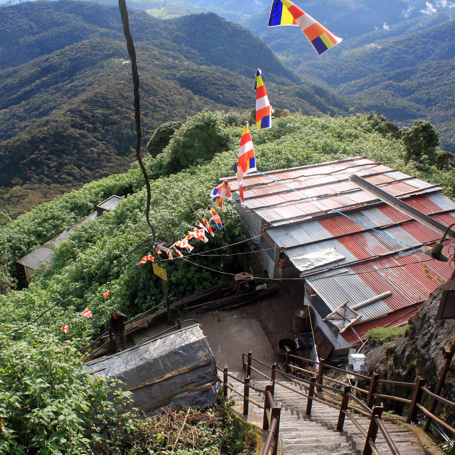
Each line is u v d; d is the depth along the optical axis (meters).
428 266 10.39
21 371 4.22
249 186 13.65
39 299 13.15
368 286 9.83
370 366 7.57
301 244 10.94
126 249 14.52
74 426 3.93
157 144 34.06
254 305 12.24
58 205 26.09
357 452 4.41
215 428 5.69
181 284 12.38
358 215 12.13
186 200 14.44
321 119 28.14
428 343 5.69
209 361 6.77
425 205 12.63
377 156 18.73
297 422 5.55
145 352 6.79
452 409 4.50
